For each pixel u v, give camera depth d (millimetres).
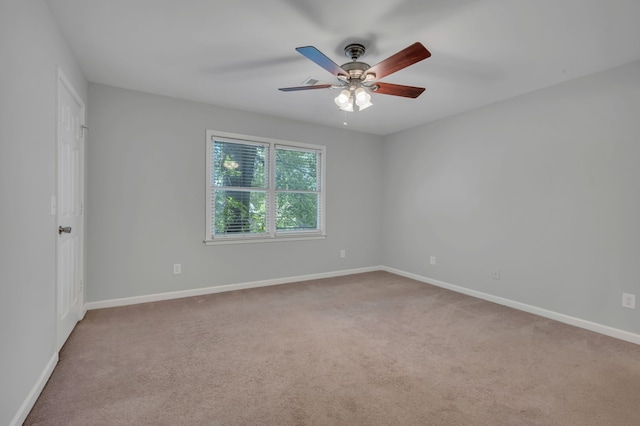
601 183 2715
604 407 1698
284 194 4363
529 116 3238
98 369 2014
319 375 1976
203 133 3699
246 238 4008
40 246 1779
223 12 2000
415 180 4613
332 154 4703
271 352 2279
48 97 1922
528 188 3244
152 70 2840
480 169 3721
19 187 1513
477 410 1654
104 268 3195
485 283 3656
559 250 2998
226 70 2844
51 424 1514
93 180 3131
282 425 1523
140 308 3199
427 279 4402
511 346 2420
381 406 1677
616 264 2625
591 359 2225
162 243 3488
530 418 1599
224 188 3875
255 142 4051
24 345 1559
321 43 2361
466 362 2164
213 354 2238
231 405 1672
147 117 3391
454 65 2672
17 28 1495
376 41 2322
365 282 4391
